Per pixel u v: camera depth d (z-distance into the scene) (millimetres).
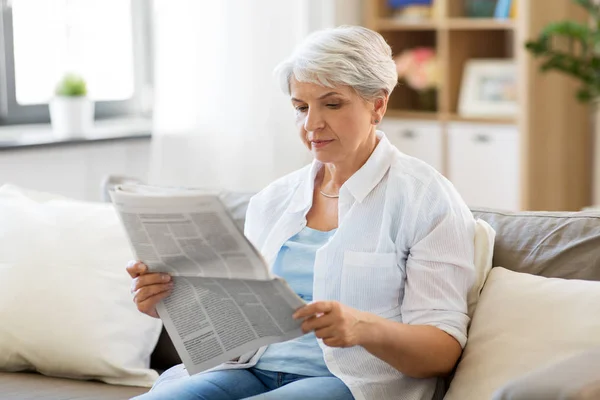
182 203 1638
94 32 4484
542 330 1837
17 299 2453
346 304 1960
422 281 1902
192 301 1861
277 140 4691
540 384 1436
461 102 5035
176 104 4379
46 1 4273
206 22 4414
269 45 4594
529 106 4625
